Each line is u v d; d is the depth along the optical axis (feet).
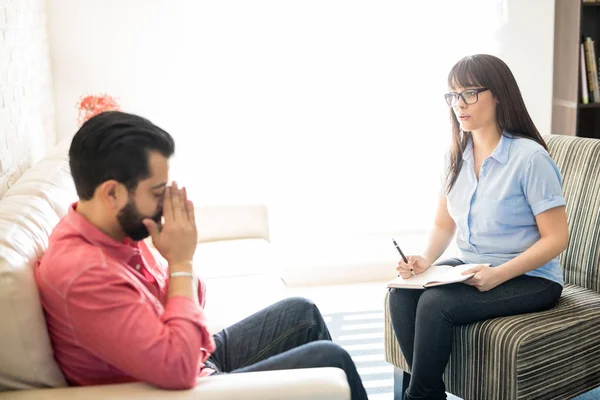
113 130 4.93
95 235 5.03
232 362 6.44
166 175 5.10
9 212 5.83
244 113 12.98
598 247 8.00
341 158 13.56
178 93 12.62
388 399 8.80
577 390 7.25
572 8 13.44
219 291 8.32
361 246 13.52
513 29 13.41
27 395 4.89
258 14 12.67
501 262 7.68
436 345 7.09
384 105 13.51
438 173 13.85
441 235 8.39
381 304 12.12
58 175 7.33
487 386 7.07
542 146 7.66
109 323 4.75
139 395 4.85
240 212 10.34
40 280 4.96
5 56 8.41
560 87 14.06
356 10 13.07
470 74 7.52
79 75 12.19
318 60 13.10
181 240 5.21
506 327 6.97
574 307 7.47
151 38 12.34
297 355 5.66
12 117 8.59
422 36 13.35
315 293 12.71
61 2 11.91
